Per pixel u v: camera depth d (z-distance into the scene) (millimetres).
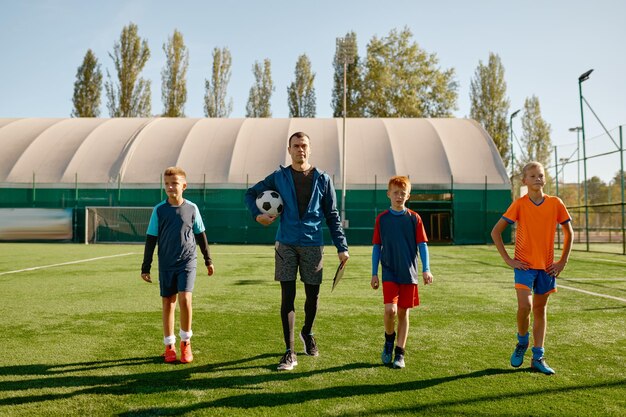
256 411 2453
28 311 5270
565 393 2734
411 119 26875
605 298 6203
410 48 38156
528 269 3182
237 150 23688
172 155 23625
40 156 23938
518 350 3238
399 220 3408
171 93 39281
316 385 2865
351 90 40062
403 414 2424
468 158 23297
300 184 3465
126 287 7156
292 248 3420
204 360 3408
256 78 43844
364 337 4145
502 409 2490
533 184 3223
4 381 2912
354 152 23609
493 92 41031
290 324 3311
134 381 2932
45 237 21781
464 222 22109
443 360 3426
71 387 2811
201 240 3627
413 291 3348
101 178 22875
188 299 3398
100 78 39750
